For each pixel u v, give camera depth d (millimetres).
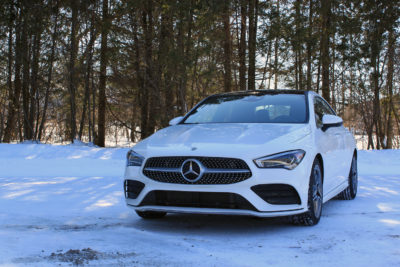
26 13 16516
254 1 17234
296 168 3623
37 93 18578
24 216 4199
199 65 15758
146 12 17156
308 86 17875
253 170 3482
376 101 21062
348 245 3170
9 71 18891
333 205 5184
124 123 23281
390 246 3115
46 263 2547
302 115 4512
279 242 3301
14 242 3031
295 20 16953
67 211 4586
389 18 17953
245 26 19016
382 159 12062
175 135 4145
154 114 18422
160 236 3484
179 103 18359
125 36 17562
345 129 5770
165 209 3666
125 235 3477
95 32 17484
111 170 9812
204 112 4984
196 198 3559
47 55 17422
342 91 22250
